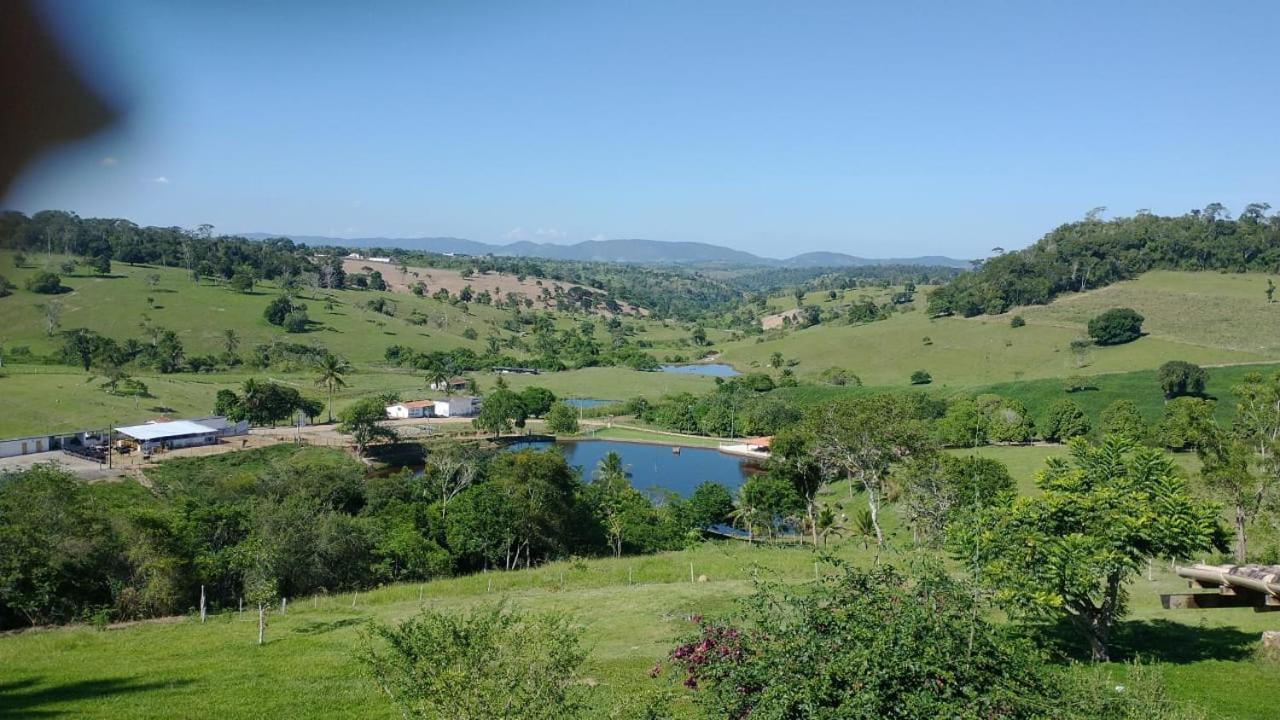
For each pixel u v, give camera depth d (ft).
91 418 295.89
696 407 412.16
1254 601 72.23
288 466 227.81
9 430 270.05
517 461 186.70
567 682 45.11
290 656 82.48
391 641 45.68
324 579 135.54
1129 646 72.49
